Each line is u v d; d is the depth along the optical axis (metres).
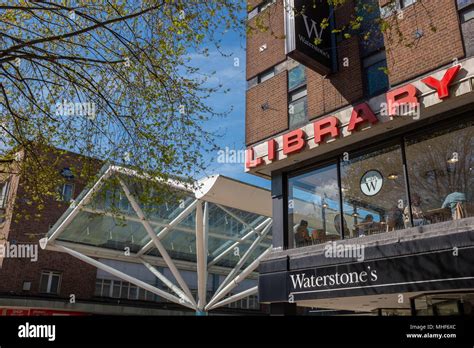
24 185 10.59
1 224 22.22
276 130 12.45
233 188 17.00
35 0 8.05
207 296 29.58
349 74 10.97
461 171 8.99
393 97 9.67
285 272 10.86
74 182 24.03
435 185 9.31
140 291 26.94
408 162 9.87
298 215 11.83
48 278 23.45
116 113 9.60
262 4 14.10
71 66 10.01
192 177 10.09
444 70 9.09
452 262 7.96
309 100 11.77
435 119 9.52
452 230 8.15
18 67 10.03
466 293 9.02
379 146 10.51
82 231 20.72
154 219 20.38
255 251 27.02
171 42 9.47
